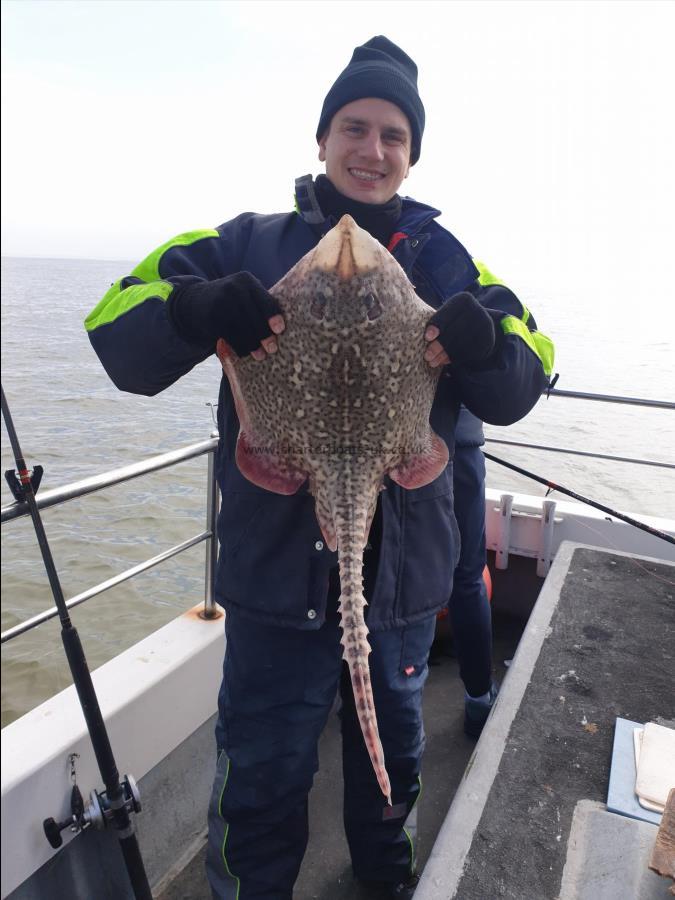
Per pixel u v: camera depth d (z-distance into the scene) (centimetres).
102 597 773
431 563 198
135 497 1095
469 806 161
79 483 210
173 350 162
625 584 266
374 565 189
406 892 239
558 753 178
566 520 380
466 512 286
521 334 182
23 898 201
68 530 965
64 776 207
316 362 148
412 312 152
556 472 734
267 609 184
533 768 173
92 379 2269
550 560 380
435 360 158
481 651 301
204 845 268
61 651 664
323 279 144
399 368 152
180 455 251
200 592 796
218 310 144
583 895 138
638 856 141
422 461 172
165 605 762
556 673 211
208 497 275
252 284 144
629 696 201
